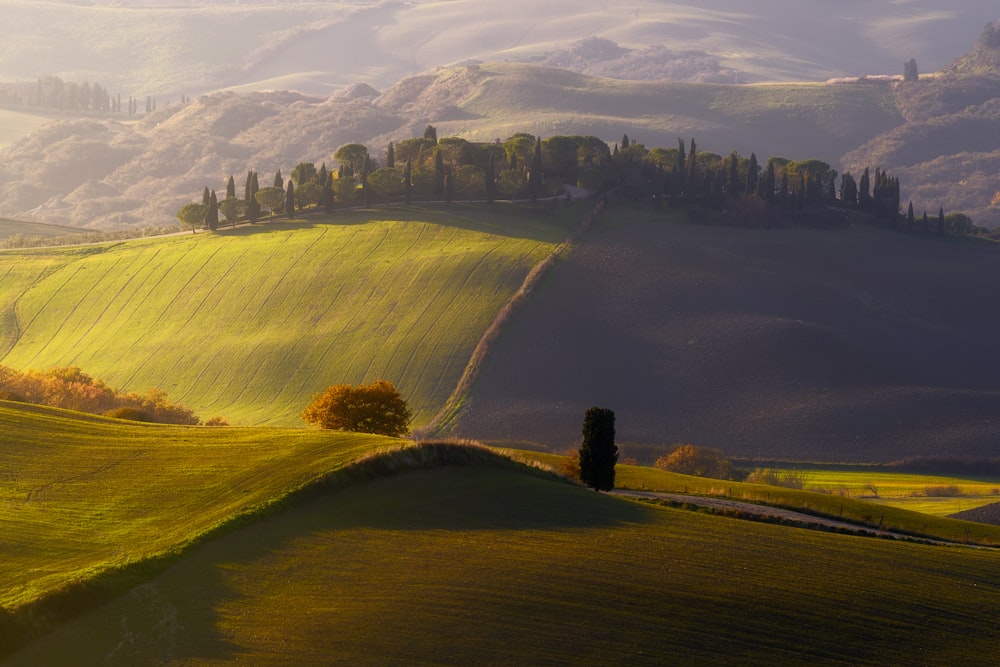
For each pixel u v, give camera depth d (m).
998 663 88.81
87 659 77.75
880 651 88.75
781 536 116.81
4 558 92.56
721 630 88.88
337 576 93.19
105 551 94.94
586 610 89.69
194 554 95.94
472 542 103.25
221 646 80.25
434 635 83.31
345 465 116.81
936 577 107.81
